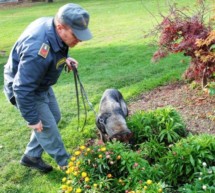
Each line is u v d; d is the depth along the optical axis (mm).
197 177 2264
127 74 4922
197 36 3445
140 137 2865
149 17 9547
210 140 2432
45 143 2512
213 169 2176
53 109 2611
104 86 4508
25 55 2031
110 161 2326
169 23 3619
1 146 3230
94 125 3400
